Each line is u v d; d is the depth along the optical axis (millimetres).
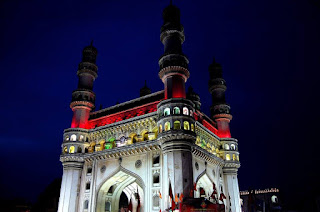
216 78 55719
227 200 46375
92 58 53656
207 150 45531
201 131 44938
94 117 49594
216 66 56812
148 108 43531
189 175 35062
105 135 45812
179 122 37656
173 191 33781
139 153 40812
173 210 31547
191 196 33500
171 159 35781
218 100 54344
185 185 34031
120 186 46031
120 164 41781
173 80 41156
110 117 47375
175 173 34688
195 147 39469
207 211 30844
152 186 37438
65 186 43781
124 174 42062
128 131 43469
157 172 37906
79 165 45438
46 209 60750
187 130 36844
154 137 40156
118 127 44406
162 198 34781
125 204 61312
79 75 52562
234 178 48562
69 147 45906
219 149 50250
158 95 43594
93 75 52562
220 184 46719
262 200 56812
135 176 39656
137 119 42625
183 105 38625
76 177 44594
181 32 44062
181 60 41969
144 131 41938
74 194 43344
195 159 40688
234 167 49281
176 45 43375
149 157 39500
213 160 45438
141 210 45875
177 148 36156
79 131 46938
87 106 49656
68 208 42156
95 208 41375
